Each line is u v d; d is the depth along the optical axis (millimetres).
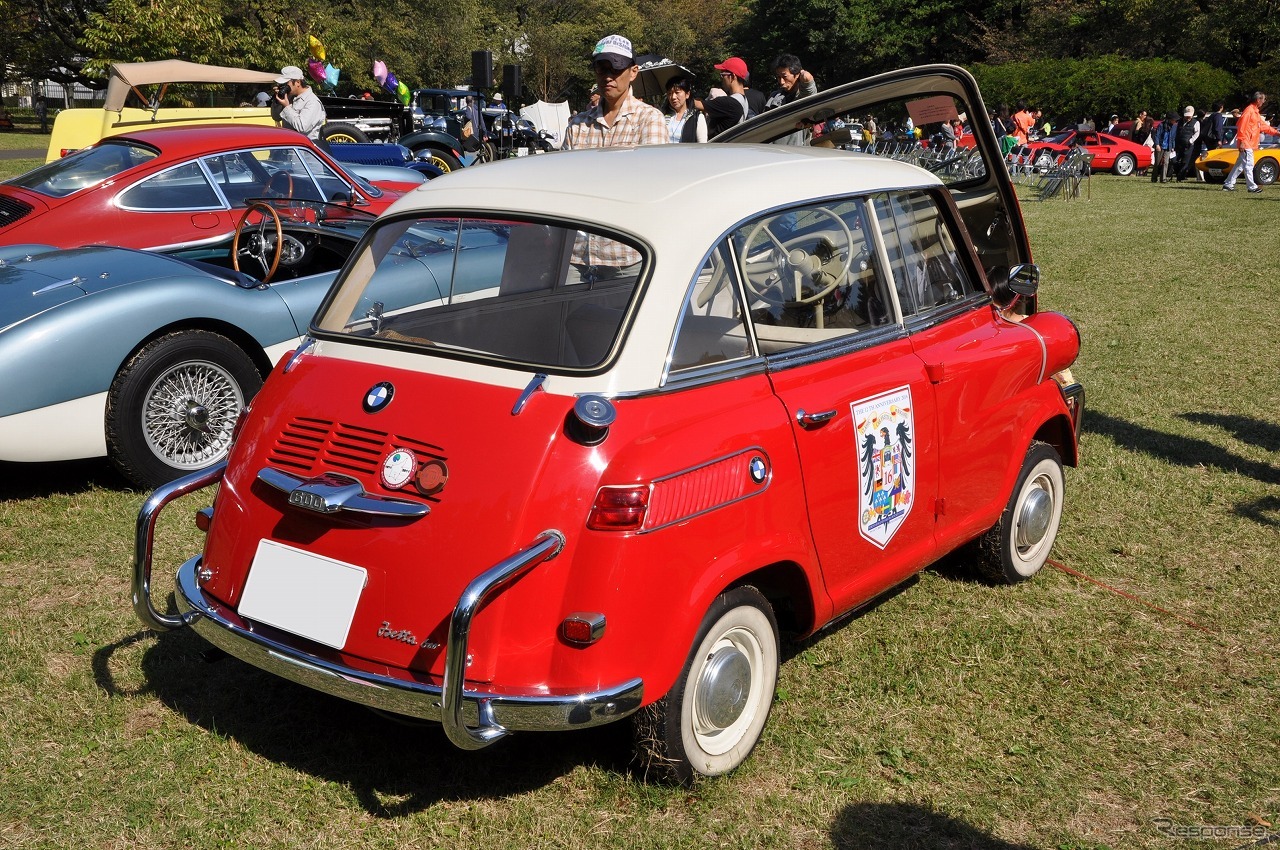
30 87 60500
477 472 2758
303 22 29578
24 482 5598
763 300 3229
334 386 3111
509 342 3076
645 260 2959
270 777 3156
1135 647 4098
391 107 19203
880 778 3254
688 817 3020
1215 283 11547
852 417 3369
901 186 3895
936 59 52156
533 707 2650
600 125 6047
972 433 3990
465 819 3000
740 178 3311
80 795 3041
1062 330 4539
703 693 3039
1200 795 3205
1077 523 5297
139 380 5129
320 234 6352
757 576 3314
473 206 3326
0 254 5848
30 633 3949
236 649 2975
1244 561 4883
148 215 6734
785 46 56094
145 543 3191
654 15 71500
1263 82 36344
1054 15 46688
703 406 2953
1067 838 2994
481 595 2553
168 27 24188
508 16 64438
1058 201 21109
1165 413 7023
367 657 2791
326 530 2889
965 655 4004
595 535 2703
